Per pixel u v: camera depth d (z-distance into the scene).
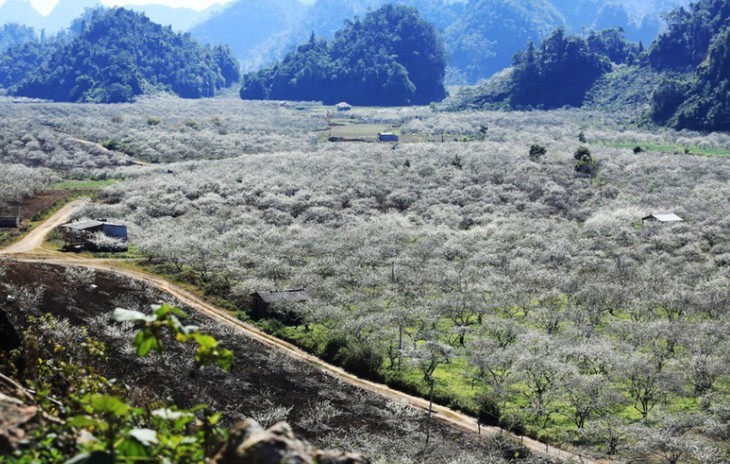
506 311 78.06
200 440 10.80
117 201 133.25
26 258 93.19
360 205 132.88
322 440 48.28
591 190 140.00
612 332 70.38
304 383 60.12
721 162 160.12
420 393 59.53
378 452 46.22
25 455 9.62
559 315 73.19
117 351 56.75
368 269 93.62
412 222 124.88
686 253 100.69
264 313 78.50
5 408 10.38
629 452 48.75
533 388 58.03
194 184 141.38
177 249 97.81
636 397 56.56
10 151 189.50
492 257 99.06
